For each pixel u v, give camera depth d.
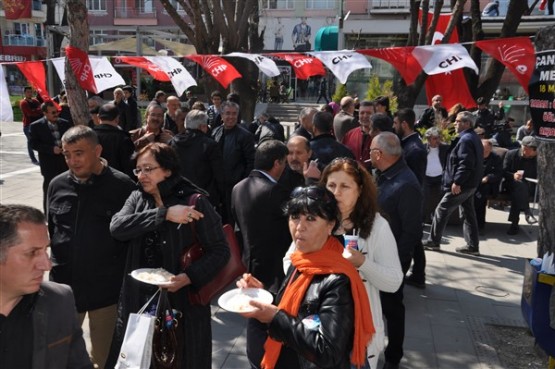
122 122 10.49
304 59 6.84
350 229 2.93
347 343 2.00
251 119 12.59
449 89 8.07
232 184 5.89
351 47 27.84
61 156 7.02
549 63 3.89
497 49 5.29
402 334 3.84
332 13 33.44
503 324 4.84
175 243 2.69
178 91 6.98
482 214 8.11
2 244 1.67
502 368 4.05
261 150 3.65
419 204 3.81
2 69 6.29
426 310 5.12
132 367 2.41
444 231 8.05
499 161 7.97
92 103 8.08
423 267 5.66
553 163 4.04
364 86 19.84
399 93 11.49
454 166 6.57
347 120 6.72
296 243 2.14
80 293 3.13
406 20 26.78
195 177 5.21
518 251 7.09
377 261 2.83
